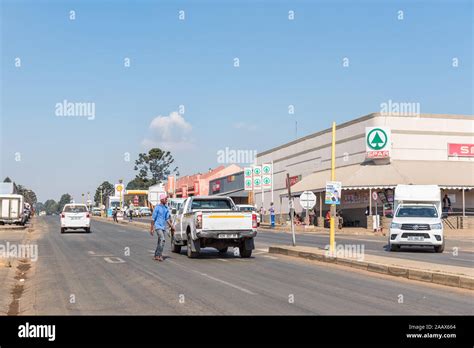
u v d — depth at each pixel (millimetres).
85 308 10633
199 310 10266
